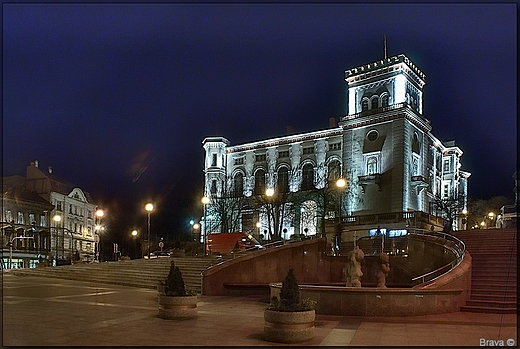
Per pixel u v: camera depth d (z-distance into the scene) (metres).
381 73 66.38
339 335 11.65
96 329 11.67
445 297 16.11
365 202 63.28
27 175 82.81
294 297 11.04
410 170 62.44
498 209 90.25
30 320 12.84
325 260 29.45
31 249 74.38
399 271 28.09
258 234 73.50
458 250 23.53
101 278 27.83
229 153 81.44
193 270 27.34
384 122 63.72
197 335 11.25
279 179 75.81
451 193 78.19
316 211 68.69
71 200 85.12
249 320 13.82
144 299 18.81
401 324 13.62
